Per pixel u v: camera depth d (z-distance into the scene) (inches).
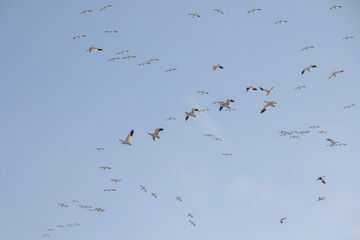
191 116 3644.2
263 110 3570.4
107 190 4377.5
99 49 3887.8
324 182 4060.0
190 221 4421.8
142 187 4382.4
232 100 3725.4
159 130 3314.5
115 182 4370.1
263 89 3614.7
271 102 3570.4
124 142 3238.2
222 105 3725.4
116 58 4128.9
